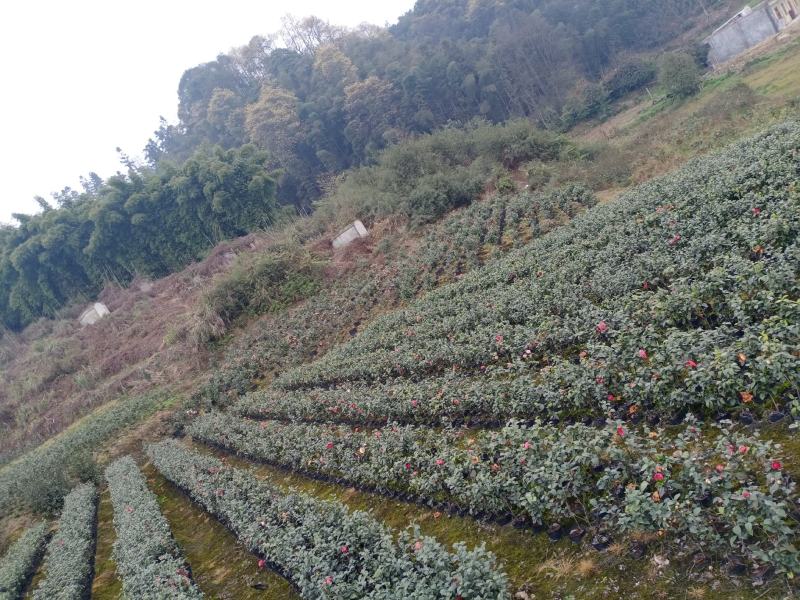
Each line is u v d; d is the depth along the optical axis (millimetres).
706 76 46062
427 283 22578
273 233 37469
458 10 95312
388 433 10250
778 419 6238
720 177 13719
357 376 16062
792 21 46312
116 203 45812
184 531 12812
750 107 27031
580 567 5859
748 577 4734
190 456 15523
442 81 65688
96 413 26656
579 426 6836
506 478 6938
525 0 85438
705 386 6527
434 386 11234
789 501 5070
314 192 60344
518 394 9086
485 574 5410
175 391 25328
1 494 20859
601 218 16703
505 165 35688
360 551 6867
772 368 5910
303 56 79062
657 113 44281
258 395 19844
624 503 5633
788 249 8328
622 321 9195
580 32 77375
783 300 7082
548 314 12109
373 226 32062
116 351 32500
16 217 49344
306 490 11664
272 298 29594
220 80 80938
